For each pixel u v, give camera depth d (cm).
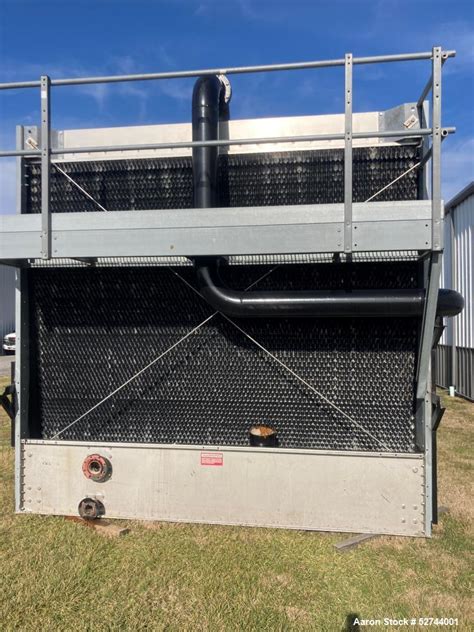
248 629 230
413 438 334
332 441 342
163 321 356
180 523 330
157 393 358
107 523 332
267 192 341
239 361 350
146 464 332
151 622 234
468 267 909
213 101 317
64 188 358
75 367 365
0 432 619
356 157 334
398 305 306
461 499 392
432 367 327
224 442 351
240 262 336
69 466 340
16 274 356
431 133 264
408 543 314
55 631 227
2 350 2067
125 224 286
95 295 362
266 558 291
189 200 348
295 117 336
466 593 263
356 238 270
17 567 278
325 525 316
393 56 268
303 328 344
